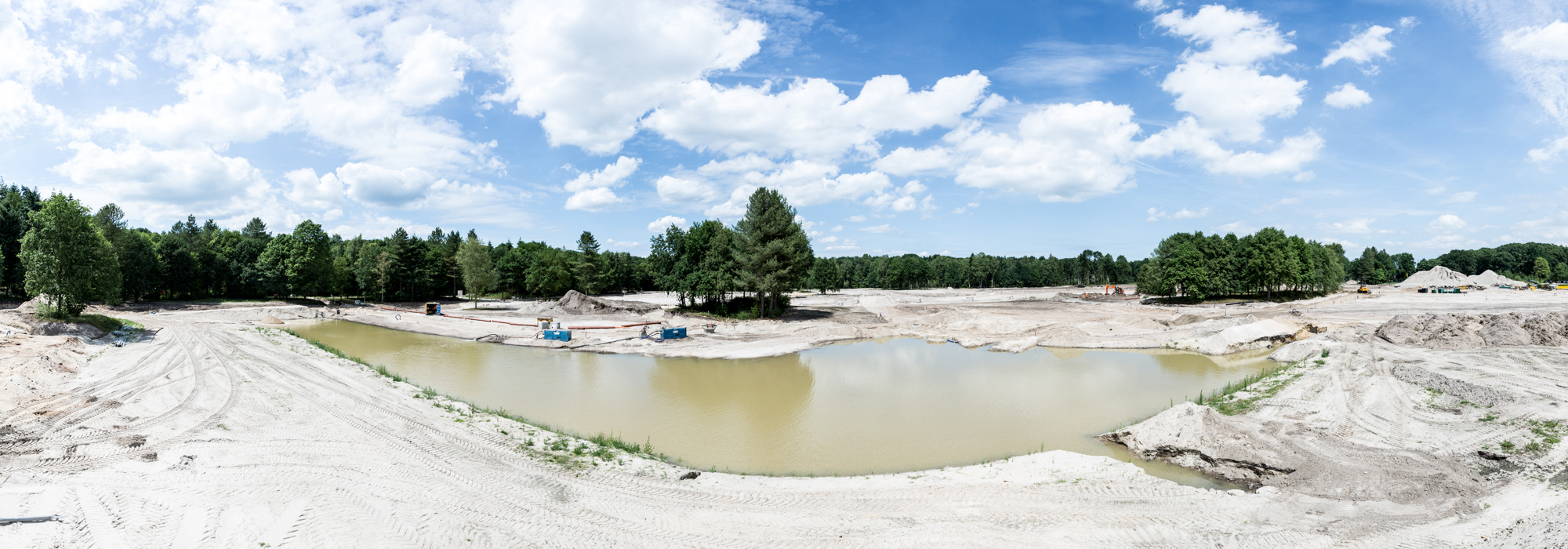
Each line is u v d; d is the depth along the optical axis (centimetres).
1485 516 1354
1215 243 8969
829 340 5031
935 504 1502
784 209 6631
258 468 1688
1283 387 2748
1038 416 2636
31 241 4178
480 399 2933
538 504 1497
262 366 3170
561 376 3569
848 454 2152
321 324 6644
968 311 7144
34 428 2036
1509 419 1984
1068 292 14588
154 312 6675
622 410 2755
